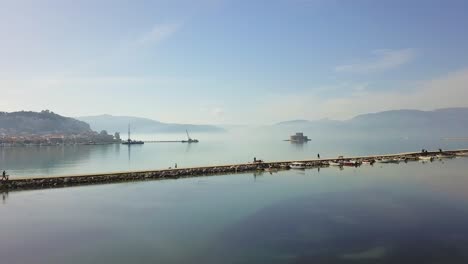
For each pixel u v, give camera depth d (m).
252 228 46.69
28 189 75.94
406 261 36.16
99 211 56.62
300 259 37.03
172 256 38.34
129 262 37.06
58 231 46.91
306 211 54.06
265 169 104.94
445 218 49.34
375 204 57.47
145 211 56.19
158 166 131.38
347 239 42.22
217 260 37.25
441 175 88.31
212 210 55.91
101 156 195.75
